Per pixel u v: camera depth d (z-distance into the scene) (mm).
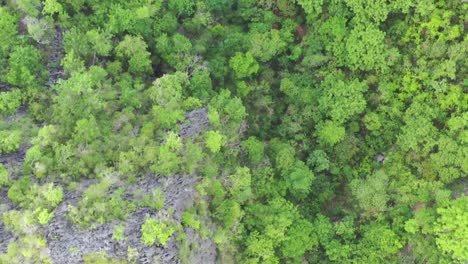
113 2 50625
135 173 42438
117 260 38156
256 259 45344
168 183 41969
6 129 43219
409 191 48281
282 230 45719
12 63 44688
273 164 50844
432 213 45188
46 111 45000
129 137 43719
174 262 39156
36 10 46969
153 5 50875
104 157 42688
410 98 50969
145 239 37906
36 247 38094
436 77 48938
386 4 49750
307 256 48594
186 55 49906
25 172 41375
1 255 37938
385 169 50281
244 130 50656
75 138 42562
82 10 50156
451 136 48406
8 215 38688
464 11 48344
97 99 44281
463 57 48250
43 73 46406
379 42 49938
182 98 47344
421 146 49375
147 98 47125
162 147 42219
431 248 45188
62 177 41188
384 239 46781
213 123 46250
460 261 43188
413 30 50250
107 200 39656
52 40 47844
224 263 44969
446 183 48000
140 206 40000
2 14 45875
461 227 42875
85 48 47219
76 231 38562
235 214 44375
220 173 46000
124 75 48438
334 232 48844
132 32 50031
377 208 48094
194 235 41594
